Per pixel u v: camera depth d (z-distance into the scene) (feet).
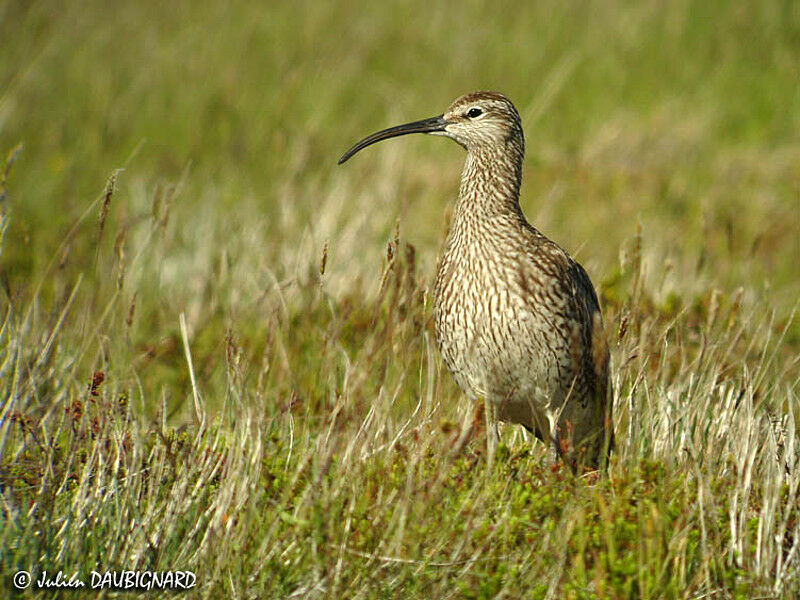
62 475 28.27
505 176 33.88
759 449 30.09
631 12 91.86
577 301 31.96
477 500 26.32
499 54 86.17
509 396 32.24
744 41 88.74
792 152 71.31
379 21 91.09
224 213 56.75
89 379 32.14
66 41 83.05
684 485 27.99
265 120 72.84
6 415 30.14
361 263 48.52
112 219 57.57
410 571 25.43
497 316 31.35
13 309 35.01
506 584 25.00
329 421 29.73
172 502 26.66
